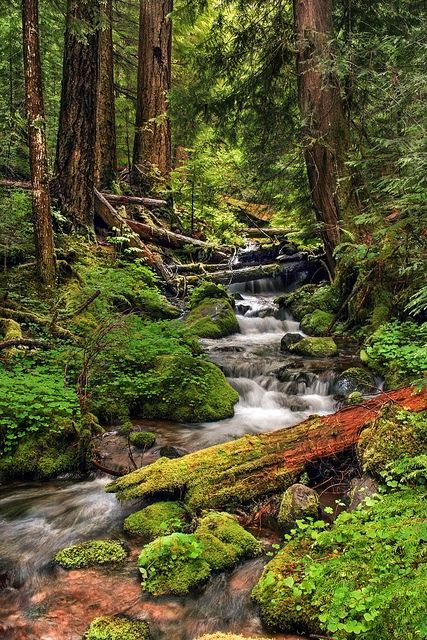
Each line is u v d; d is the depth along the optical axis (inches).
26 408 205.3
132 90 768.3
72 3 368.2
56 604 125.1
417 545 108.0
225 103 432.8
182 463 178.4
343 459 177.8
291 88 444.8
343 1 405.1
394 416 165.2
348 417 186.7
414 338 289.1
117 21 737.6
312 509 154.4
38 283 340.8
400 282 341.1
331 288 419.2
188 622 117.6
